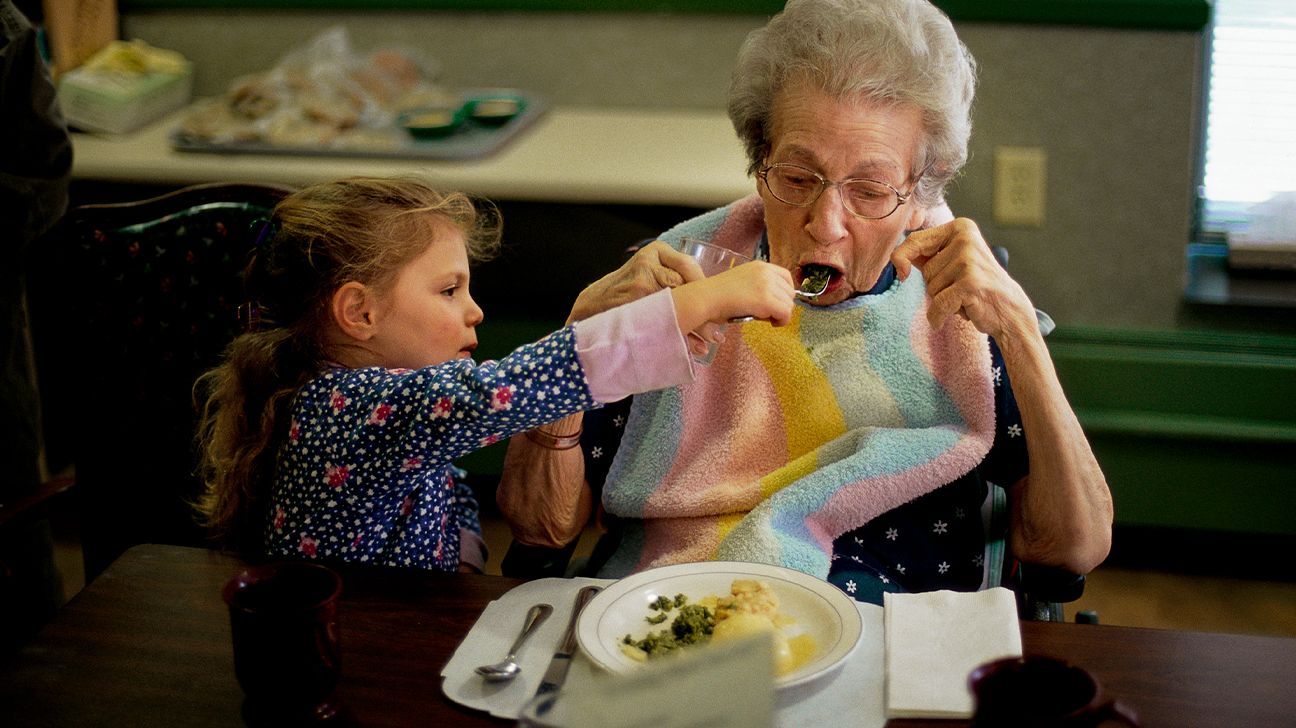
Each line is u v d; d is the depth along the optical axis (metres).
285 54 2.87
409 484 1.25
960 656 0.99
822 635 1.03
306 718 0.94
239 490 1.28
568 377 1.10
